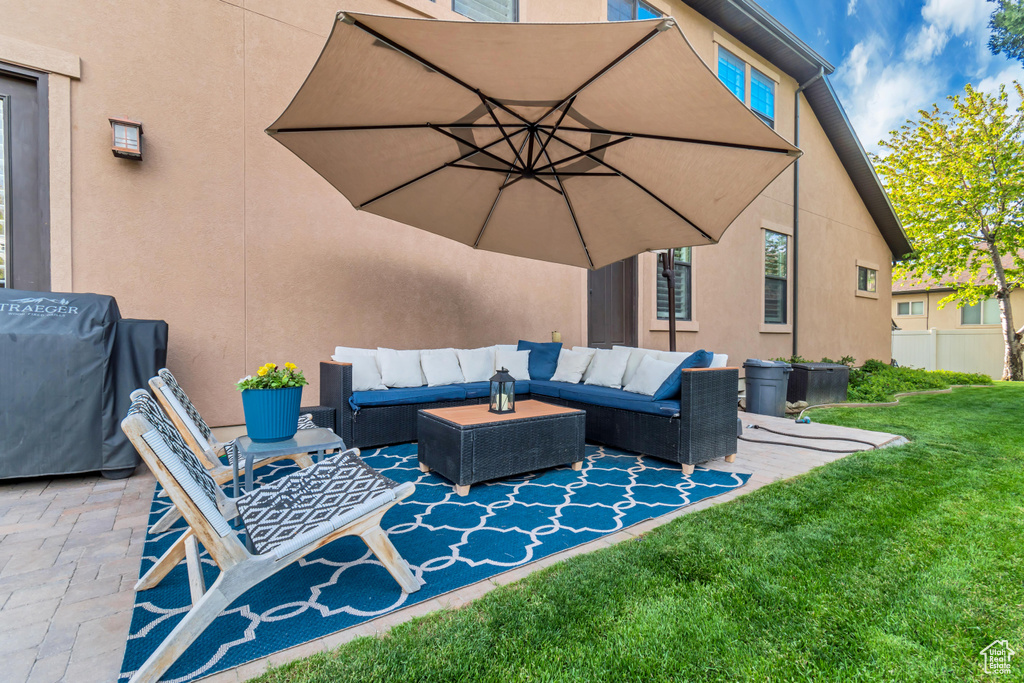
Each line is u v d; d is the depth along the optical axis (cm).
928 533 245
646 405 389
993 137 1264
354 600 184
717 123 240
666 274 593
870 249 1171
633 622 167
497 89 249
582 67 222
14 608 177
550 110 269
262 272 433
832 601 181
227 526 145
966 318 1716
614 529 256
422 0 512
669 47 198
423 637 158
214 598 142
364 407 416
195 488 139
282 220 443
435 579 201
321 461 220
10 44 329
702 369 374
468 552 227
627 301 754
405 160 320
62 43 349
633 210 355
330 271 471
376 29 197
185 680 138
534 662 145
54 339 309
